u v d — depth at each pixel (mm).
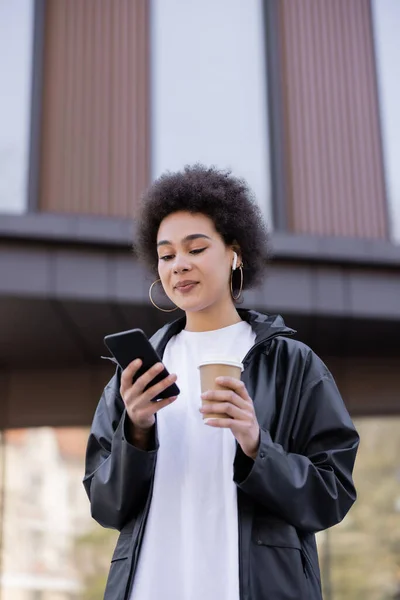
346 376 5957
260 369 1778
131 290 5090
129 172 5707
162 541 1662
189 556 1632
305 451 1732
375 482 5668
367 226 5953
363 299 5367
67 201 5625
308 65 6152
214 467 1690
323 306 5301
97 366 5961
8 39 5848
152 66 5957
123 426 1646
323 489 1609
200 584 1597
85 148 5715
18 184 5613
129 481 1646
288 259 5309
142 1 6012
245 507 1628
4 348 5754
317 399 1752
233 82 6039
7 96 5754
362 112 6141
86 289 5051
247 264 1987
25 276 5016
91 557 5473
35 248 5078
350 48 6242
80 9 5941
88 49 5879
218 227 1868
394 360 5977
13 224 5004
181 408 1777
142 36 5949
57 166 5676
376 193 6020
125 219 5281
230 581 1578
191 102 5941
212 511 1650
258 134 5980
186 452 1722
